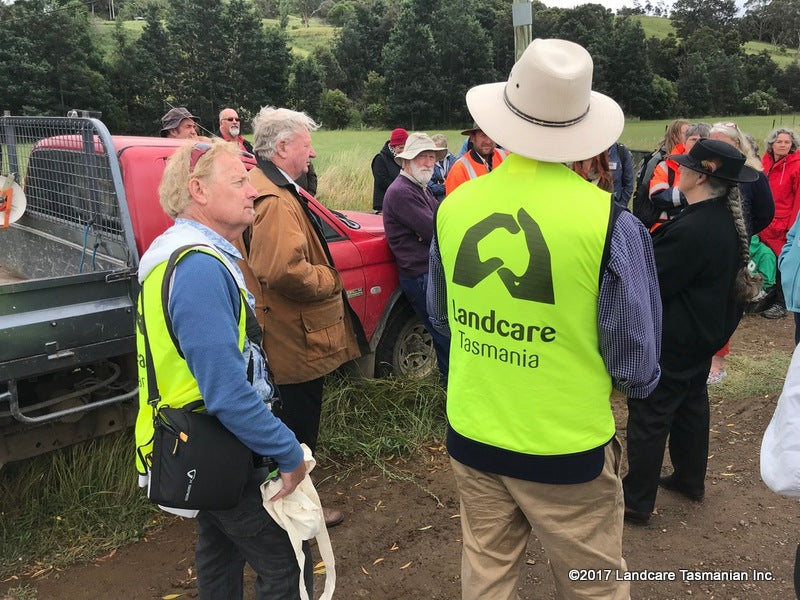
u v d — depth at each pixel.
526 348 1.66
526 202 1.63
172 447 1.67
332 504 3.38
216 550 2.07
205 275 1.63
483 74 62.31
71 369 3.25
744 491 3.44
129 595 2.68
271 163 2.80
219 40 57.84
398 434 3.97
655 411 2.96
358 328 4.04
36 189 3.80
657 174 5.10
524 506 1.77
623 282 1.58
